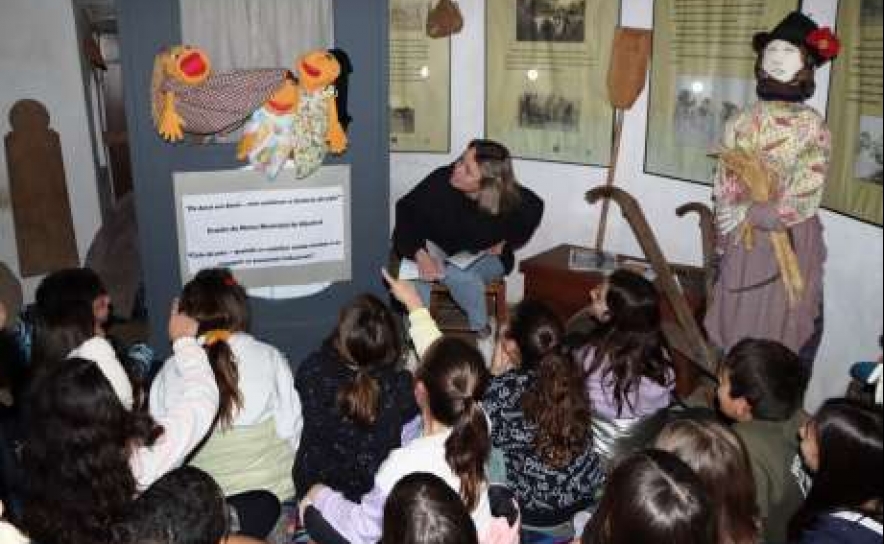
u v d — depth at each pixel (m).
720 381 2.21
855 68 3.19
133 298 4.59
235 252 3.26
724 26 3.75
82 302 2.57
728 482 1.71
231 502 2.27
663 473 1.45
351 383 2.25
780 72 3.19
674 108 4.09
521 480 2.27
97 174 4.73
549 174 4.68
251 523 2.24
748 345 2.15
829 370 3.54
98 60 4.68
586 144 4.50
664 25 4.04
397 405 2.31
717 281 3.48
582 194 4.61
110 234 4.89
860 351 3.36
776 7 3.51
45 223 4.52
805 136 3.15
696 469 1.71
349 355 2.28
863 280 3.29
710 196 4.00
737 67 3.72
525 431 2.25
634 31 4.07
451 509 1.44
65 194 4.54
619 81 4.12
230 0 2.96
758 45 3.29
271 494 2.33
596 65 4.33
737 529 1.72
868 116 3.13
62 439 1.78
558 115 4.53
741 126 3.28
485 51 4.64
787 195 3.20
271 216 3.26
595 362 2.45
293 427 2.44
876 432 1.66
